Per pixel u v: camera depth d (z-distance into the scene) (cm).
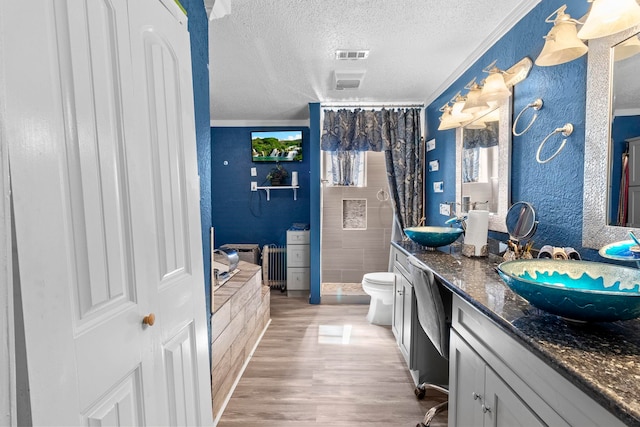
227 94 327
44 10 59
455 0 173
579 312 82
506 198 191
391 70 266
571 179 143
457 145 263
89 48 71
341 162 406
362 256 422
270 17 188
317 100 348
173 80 108
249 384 212
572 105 142
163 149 100
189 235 116
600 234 126
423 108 359
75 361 64
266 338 282
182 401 108
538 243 167
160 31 101
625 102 117
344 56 239
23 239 53
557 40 125
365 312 347
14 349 48
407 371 228
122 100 81
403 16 188
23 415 54
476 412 116
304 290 411
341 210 418
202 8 158
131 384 82
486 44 215
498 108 200
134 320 83
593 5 109
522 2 174
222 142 447
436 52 233
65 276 62
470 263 175
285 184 445
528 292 89
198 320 121
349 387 209
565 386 72
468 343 124
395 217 368
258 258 448
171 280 103
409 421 178
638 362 70
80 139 68
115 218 78
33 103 56
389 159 363
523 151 179
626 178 117
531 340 81
